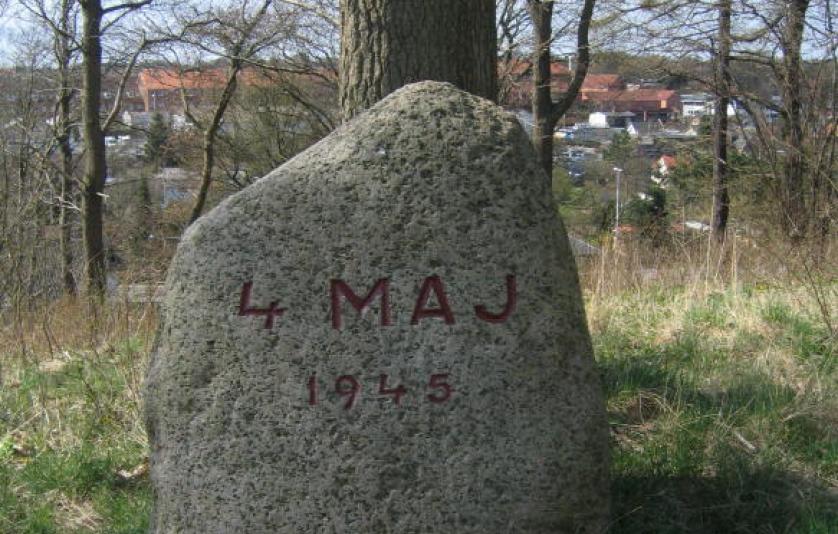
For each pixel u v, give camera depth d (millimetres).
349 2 5215
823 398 4488
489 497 3049
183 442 3111
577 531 3092
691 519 3590
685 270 7734
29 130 13031
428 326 3070
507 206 3090
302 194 3104
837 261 6801
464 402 3061
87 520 4047
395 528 3045
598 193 15898
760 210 9000
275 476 3066
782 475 3850
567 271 3121
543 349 3070
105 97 17938
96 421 4969
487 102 3236
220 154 19797
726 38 12320
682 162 14906
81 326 6938
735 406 4488
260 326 3084
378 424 3062
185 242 3156
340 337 3076
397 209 3080
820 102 8883
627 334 6055
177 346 3115
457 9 5121
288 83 17641
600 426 3117
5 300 7883
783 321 5883
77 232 15078
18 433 4898
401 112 3154
